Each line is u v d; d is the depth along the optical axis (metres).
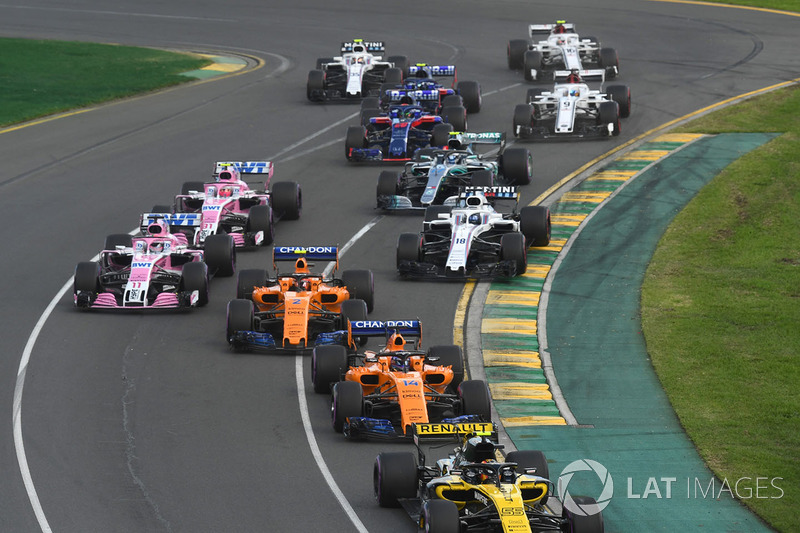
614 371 95.44
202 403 86.50
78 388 89.19
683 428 83.62
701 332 103.75
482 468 61.28
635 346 101.00
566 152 164.62
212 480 73.31
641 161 159.12
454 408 79.00
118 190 148.88
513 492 59.50
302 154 166.25
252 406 85.94
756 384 91.50
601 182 150.88
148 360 95.38
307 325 97.88
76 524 67.12
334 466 75.38
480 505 62.34
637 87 199.25
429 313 108.12
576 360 98.00
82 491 71.62
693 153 161.75
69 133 179.25
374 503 69.62
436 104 177.12
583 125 177.12
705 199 143.75
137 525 67.00
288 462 76.06
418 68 186.62
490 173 136.38
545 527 61.88
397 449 78.31
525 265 117.12
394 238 130.62
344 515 67.94
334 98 198.00
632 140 169.50
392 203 137.25
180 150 168.25
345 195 147.12
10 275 117.69
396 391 79.62
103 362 94.81
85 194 147.12
